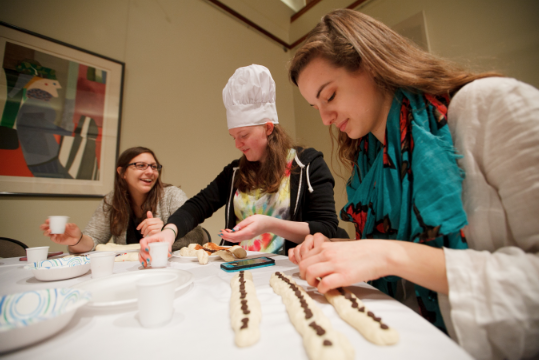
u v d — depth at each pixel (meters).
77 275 0.83
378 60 0.65
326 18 0.74
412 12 2.67
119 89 2.40
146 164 1.81
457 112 0.57
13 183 1.87
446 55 2.41
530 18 1.98
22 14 2.02
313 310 0.43
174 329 0.40
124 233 1.81
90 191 2.17
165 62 2.77
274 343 0.35
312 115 3.68
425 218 0.52
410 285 0.68
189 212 1.45
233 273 0.77
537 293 0.36
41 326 0.36
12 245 1.52
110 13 2.47
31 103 1.99
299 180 1.42
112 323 0.44
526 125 0.45
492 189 0.50
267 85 1.40
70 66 2.18
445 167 0.53
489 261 0.41
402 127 0.66
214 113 3.09
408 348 0.32
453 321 0.39
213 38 3.19
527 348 0.35
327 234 1.17
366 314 0.40
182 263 0.99
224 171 1.73
